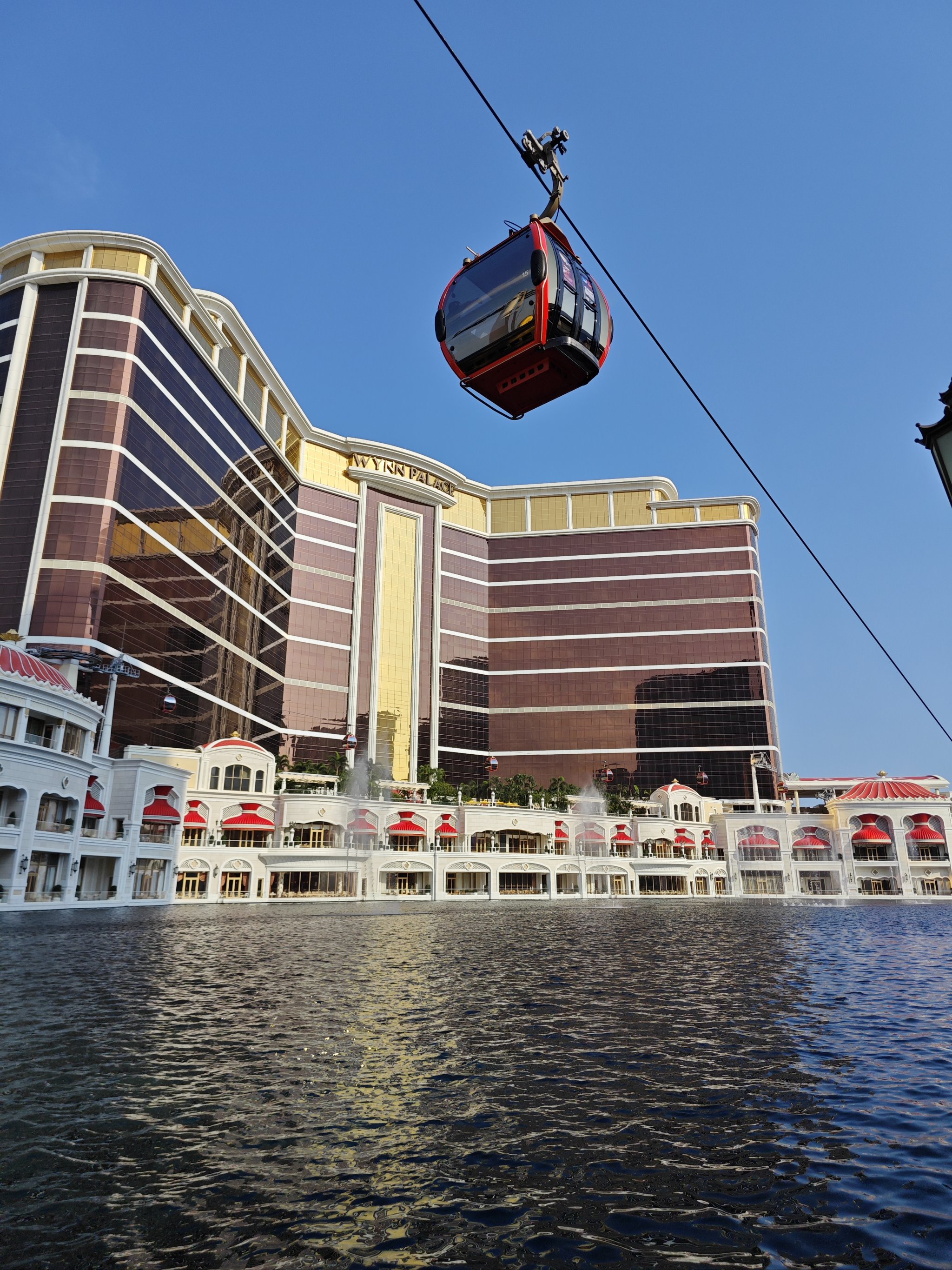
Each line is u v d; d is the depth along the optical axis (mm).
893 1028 17297
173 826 71500
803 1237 7727
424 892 88812
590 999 20875
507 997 20922
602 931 44469
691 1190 8867
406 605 148875
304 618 137875
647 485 162750
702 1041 15922
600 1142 10312
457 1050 15039
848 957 31516
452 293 15984
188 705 100812
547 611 157125
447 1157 9766
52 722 57531
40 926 40562
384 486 151250
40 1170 9109
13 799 52500
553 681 152875
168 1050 14531
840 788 144375
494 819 95000
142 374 94938
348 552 146375
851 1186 8930
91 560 85812
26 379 92188
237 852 76000
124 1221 7957
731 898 103438
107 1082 12523
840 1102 11977
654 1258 7332
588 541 159875
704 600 152500
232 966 26047
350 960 28234
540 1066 13969
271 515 130500
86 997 19828
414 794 111312
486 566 161875
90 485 88062
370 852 84438
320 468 148125
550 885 94812
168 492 99438
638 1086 12812
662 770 143875
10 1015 17391
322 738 134125
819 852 110625
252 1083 12609
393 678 143875
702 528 156625
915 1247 7508
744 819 112438
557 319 14734
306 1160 9586
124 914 52156
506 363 15477
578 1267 7180
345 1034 16156
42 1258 7195
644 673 150125
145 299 96625
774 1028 17266
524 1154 9883
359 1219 8086
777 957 31312
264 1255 7332
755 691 145250
